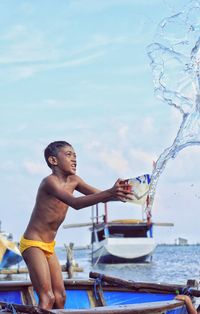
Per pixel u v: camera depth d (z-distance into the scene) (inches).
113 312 210.2
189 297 259.4
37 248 244.4
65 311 201.6
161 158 229.3
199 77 282.7
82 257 2600.9
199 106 270.1
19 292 298.5
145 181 219.3
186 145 259.6
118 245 1397.6
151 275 1004.6
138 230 1466.5
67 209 251.9
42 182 247.1
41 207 246.5
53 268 251.8
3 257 839.1
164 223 1405.0
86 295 310.7
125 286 301.4
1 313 204.8
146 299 297.7
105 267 1363.2
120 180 219.3
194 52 286.2
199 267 1160.2
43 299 240.7
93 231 1502.2
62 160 247.1
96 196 223.0
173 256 1987.0
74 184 253.3
